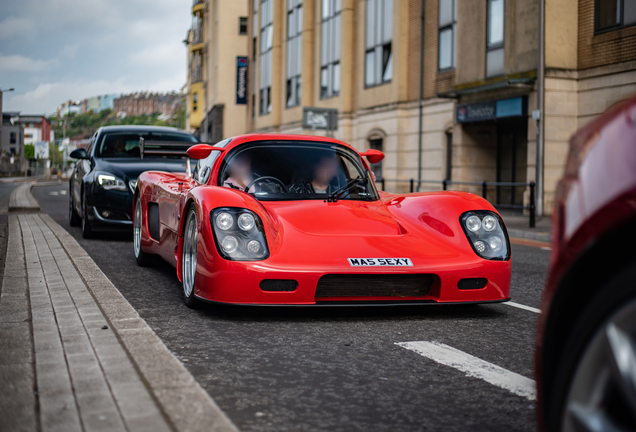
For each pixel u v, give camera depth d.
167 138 8.64
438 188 17.62
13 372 2.38
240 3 44.84
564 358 1.40
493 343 3.17
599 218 1.33
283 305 3.36
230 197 3.62
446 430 2.04
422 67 18.27
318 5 24.28
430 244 3.72
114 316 3.32
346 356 2.89
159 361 2.53
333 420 2.11
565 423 1.37
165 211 4.82
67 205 14.59
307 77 25.38
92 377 2.31
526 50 13.65
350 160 4.64
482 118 14.90
